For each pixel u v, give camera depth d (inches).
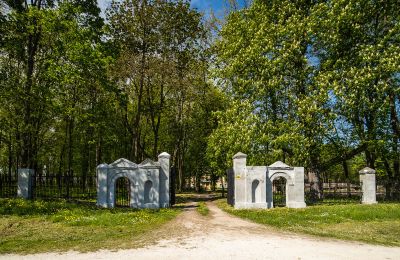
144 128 2095.2
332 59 1101.1
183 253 413.7
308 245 469.4
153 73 1309.1
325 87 1029.8
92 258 390.0
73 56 1061.8
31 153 1248.2
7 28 1045.8
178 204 1135.0
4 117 1092.5
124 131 1823.3
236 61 1138.0
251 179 956.0
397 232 605.9
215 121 1716.3
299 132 1056.8
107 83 1151.6
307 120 1023.6
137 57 1283.2
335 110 1075.3
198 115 1785.2
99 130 1492.4
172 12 1342.3
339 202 1067.9
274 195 1145.4
